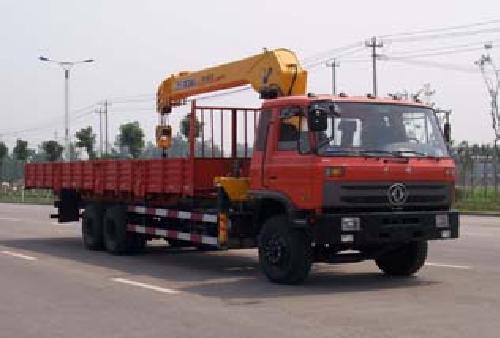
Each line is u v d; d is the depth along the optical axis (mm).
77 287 11578
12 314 9422
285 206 11258
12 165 86875
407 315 8922
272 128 11617
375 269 13367
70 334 8242
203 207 13938
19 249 17797
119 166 16266
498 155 41438
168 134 17391
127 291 11133
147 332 8273
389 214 10852
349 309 9359
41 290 11297
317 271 13156
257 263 14672
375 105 11219
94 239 17281
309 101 10977
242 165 13500
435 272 12828
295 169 11047
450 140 11836
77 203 19781
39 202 53438
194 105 13828
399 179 10992
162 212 14812
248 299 10242
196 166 13586
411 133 11406
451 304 9641
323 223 10625
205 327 8461
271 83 13594
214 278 12477
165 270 13633
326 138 10789
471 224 25156
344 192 10680
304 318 8828
